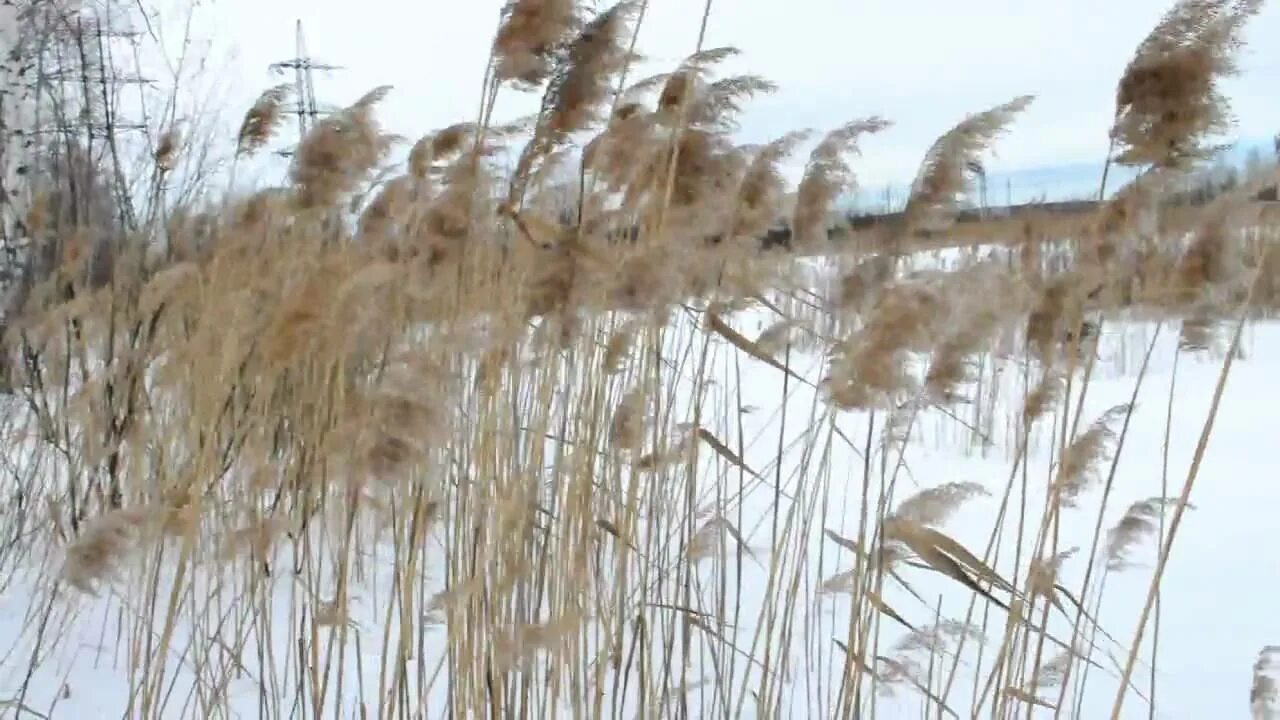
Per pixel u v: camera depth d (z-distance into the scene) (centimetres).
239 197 432
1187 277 285
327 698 363
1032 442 789
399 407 233
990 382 842
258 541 324
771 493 662
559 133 281
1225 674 398
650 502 350
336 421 313
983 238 314
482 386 313
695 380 371
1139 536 338
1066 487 327
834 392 270
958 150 276
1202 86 254
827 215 302
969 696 389
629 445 324
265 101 402
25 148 648
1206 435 264
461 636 298
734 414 548
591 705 346
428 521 323
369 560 486
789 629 331
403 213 367
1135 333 1198
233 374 349
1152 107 262
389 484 238
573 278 284
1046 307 305
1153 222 283
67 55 661
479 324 310
